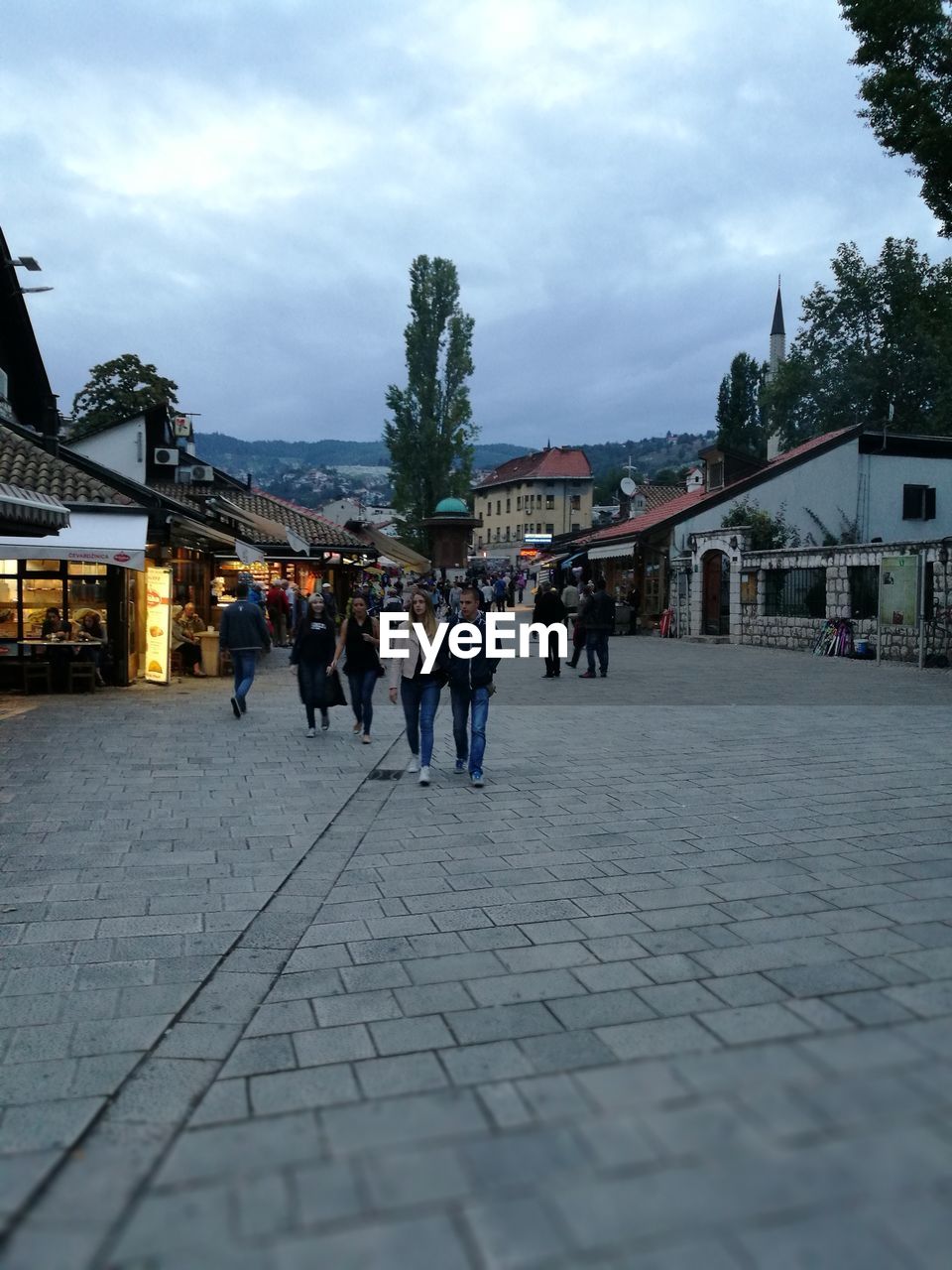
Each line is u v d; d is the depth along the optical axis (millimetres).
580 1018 3514
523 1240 1755
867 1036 2682
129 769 8602
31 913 4871
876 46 16828
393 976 4008
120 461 24625
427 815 6930
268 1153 2189
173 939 4520
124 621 15273
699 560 28359
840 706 12695
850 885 5047
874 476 29469
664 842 6039
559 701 13641
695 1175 1949
